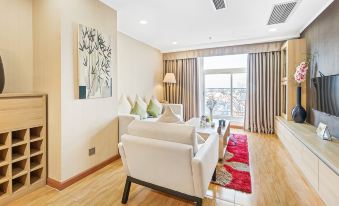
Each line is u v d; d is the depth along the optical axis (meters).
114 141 2.86
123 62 4.11
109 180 2.27
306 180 2.26
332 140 2.30
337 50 2.39
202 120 3.51
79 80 2.20
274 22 3.39
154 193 2.01
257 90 4.63
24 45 2.14
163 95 5.86
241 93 5.35
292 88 3.66
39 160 2.15
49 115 2.11
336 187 1.53
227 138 3.56
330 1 2.56
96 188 2.09
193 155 1.56
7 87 2.02
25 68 2.15
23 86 2.14
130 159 1.77
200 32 3.96
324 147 2.03
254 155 3.10
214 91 5.65
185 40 4.61
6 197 1.79
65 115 2.08
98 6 2.49
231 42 4.71
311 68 3.27
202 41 4.71
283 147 3.49
